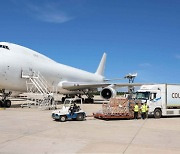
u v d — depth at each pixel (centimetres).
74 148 741
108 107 1532
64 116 1382
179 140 905
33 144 781
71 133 998
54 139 868
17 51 2244
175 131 1118
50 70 2672
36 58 2489
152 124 1356
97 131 1066
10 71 2081
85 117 1584
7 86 2114
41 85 2381
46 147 746
